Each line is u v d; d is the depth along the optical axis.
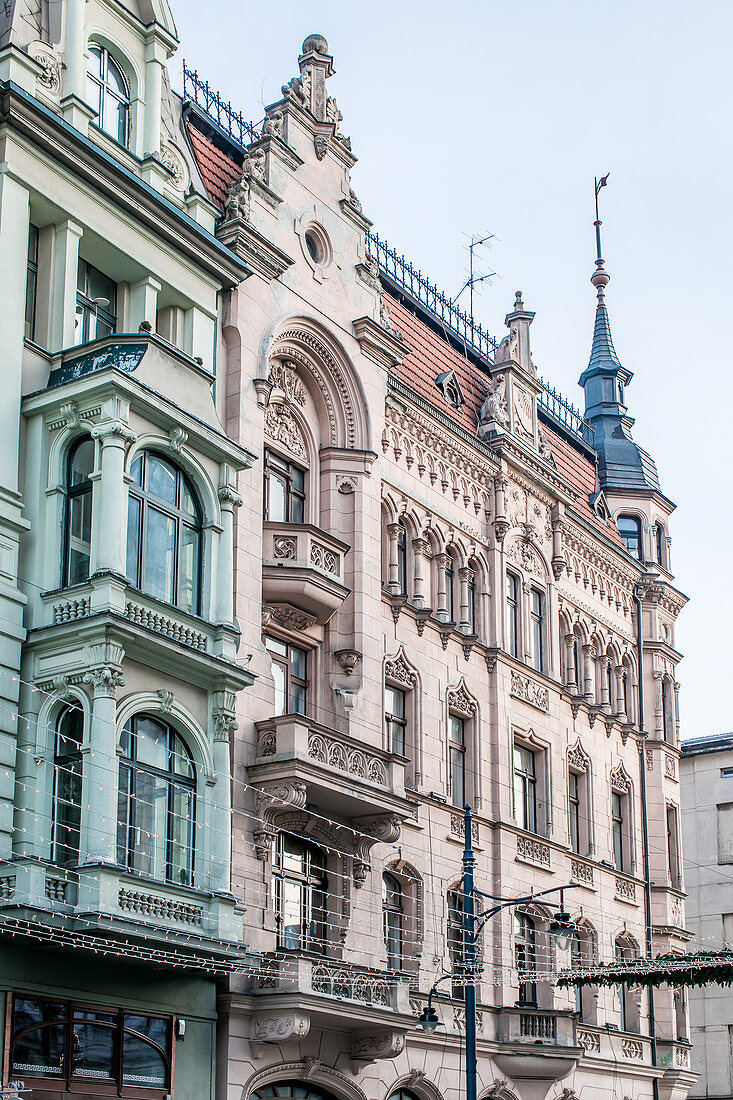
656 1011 44.69
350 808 29.64
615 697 45.94
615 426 53.16
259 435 30.02
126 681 23.94
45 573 24.00
